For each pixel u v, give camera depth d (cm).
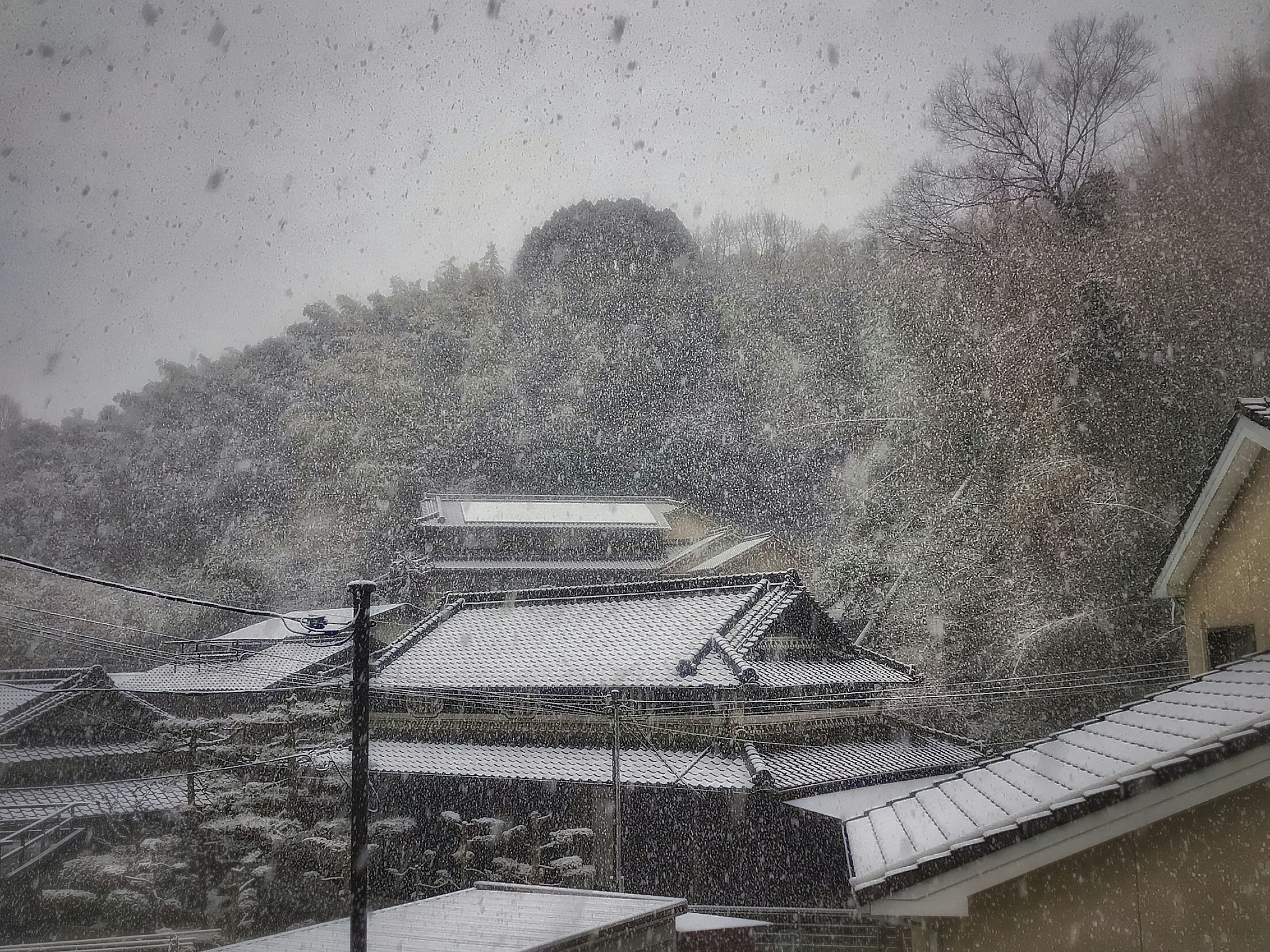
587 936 798
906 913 642
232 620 4038
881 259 3306
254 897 1605
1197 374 2292
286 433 4419
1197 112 2677
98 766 1912
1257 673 722
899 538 2709
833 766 1670
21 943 1457
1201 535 885
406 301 5144
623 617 2022
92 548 4259
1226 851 582
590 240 4925
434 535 3688
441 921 859
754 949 1362
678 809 1606
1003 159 2884
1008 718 2356
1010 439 2512
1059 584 2352
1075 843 594
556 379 4569
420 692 1934
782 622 1852
